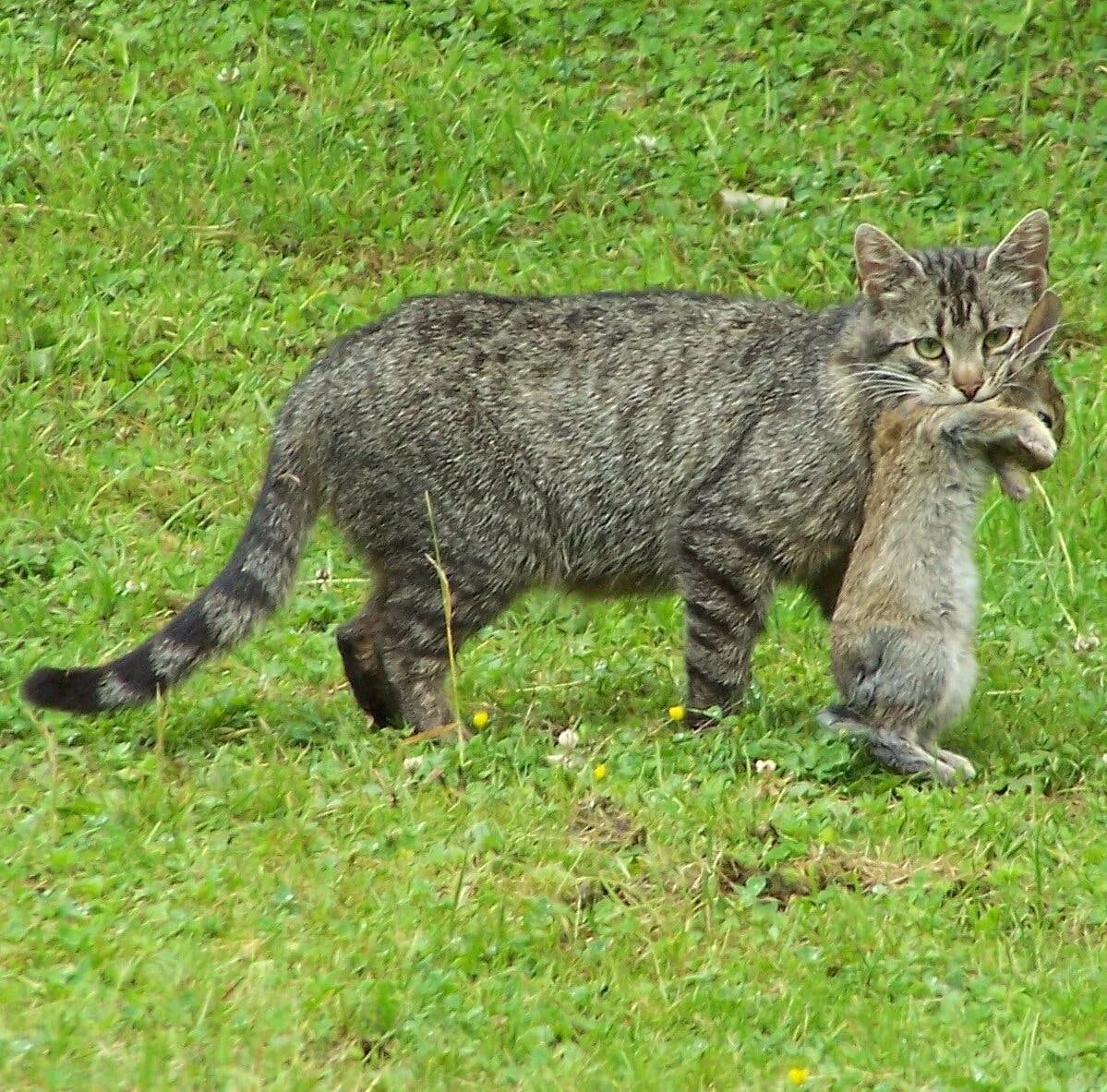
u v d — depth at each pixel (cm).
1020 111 2594
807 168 2497
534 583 1639
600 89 2617
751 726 1577
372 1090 1075
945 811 1436
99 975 1162
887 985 1224
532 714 1627
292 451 1599
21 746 1496
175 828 1367
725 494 1583
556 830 1380
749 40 2680
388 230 2348
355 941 1220
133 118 2481
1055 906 1320
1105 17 2716
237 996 1150
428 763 1483
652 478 1609
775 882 1343
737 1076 1116
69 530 1877
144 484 1958
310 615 1791
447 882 1307
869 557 1530
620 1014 1176
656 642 1803
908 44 2672
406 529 1588
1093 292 2339
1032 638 1800
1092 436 2094
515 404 1594
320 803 1409
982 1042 1166
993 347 1589
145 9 2675
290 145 2447
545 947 1242
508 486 1597
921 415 1518
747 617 1598
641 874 1334
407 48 2644
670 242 2361
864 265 1591
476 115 2525
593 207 2438
